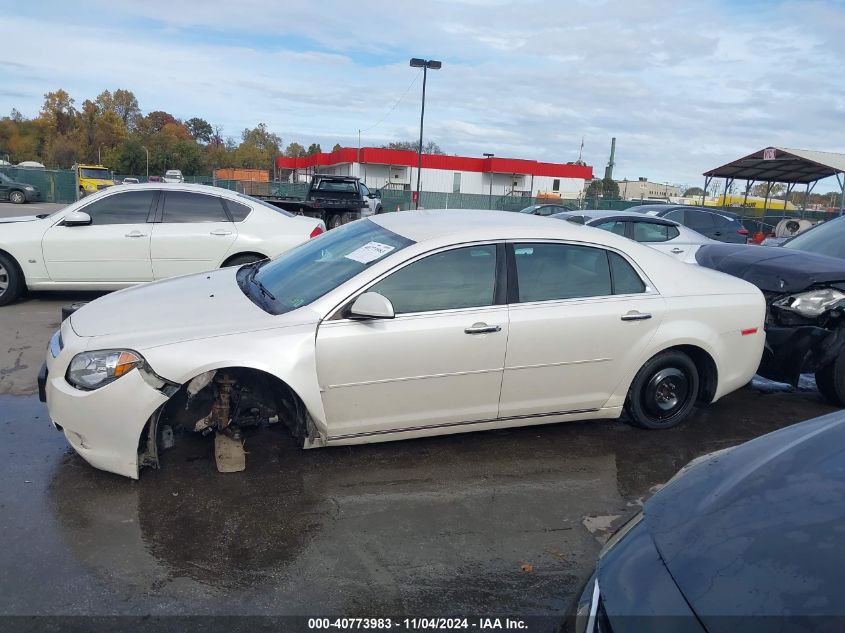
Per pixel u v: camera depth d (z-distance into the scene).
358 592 2.84
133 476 3.58
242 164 92.94
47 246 7.55
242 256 7.93
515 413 4.22
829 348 5.10
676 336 4.46
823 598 1.54
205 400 3.95
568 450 4.41
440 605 2.78
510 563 3.11
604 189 63.94
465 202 37.59
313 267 4.27
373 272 3.83
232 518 3.38
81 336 3.62
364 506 3.56
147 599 2.73
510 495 3.77
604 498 3.79
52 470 3.77
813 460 2.11
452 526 3.41
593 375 4.32
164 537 3.18
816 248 6.50
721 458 2.34
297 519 3.40
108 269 7.71
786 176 26.27
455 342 3.89
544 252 4.23
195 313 3.84
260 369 3.53
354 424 3.85
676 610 1.64
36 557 2.97
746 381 4.88
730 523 1.88
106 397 3.43
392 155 47.09
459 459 4.20
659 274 4.54
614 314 4.28
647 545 1.92
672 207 13.48
